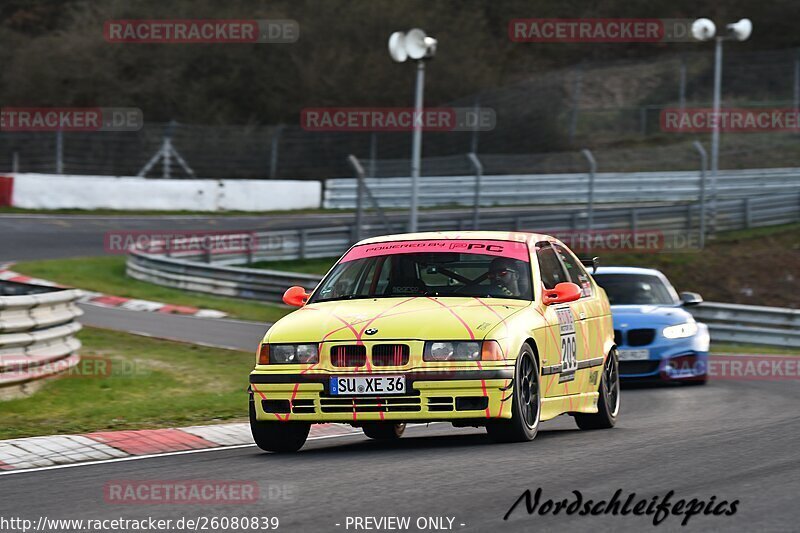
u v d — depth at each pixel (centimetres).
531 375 2827
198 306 8006
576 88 15200
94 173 14588
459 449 2698
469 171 14375
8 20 17025
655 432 3089
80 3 16438
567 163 14638
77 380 4294
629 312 5034
